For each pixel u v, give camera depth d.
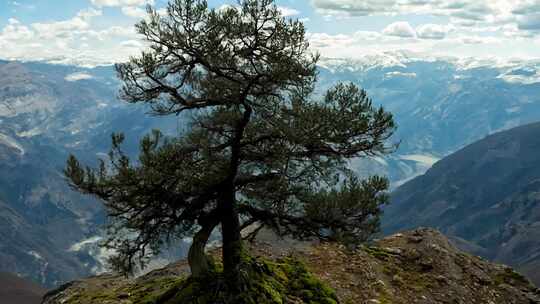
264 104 15.80
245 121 15.45
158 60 15.41
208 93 15.67
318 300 18.23
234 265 16.23
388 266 24.48
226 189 15.94
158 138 14.57
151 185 14.34
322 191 15.36
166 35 14.97
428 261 24.98
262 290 16.36
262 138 15.84
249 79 15.45
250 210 16.55
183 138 15.38
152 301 17.53
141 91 15.63
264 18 14.77
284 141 15.80
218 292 15.72
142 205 14.97
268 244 24.80
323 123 14.54
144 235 15.52
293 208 15.91
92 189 13.83
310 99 15.52
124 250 15.24
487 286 24.03
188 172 15.08
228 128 16.06
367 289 21.53
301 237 16.27
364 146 15.34
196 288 16.02
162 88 15.62
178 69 15.83
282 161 15.36
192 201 15.72
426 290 22.45
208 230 16.14
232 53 15.46
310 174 15.92
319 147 15.33
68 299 22.39
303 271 19.94
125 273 15.41
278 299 16.42
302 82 15.34
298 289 18.45
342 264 23.67
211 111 16.27
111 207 14.55
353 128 14.59
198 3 14.66
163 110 16.05
